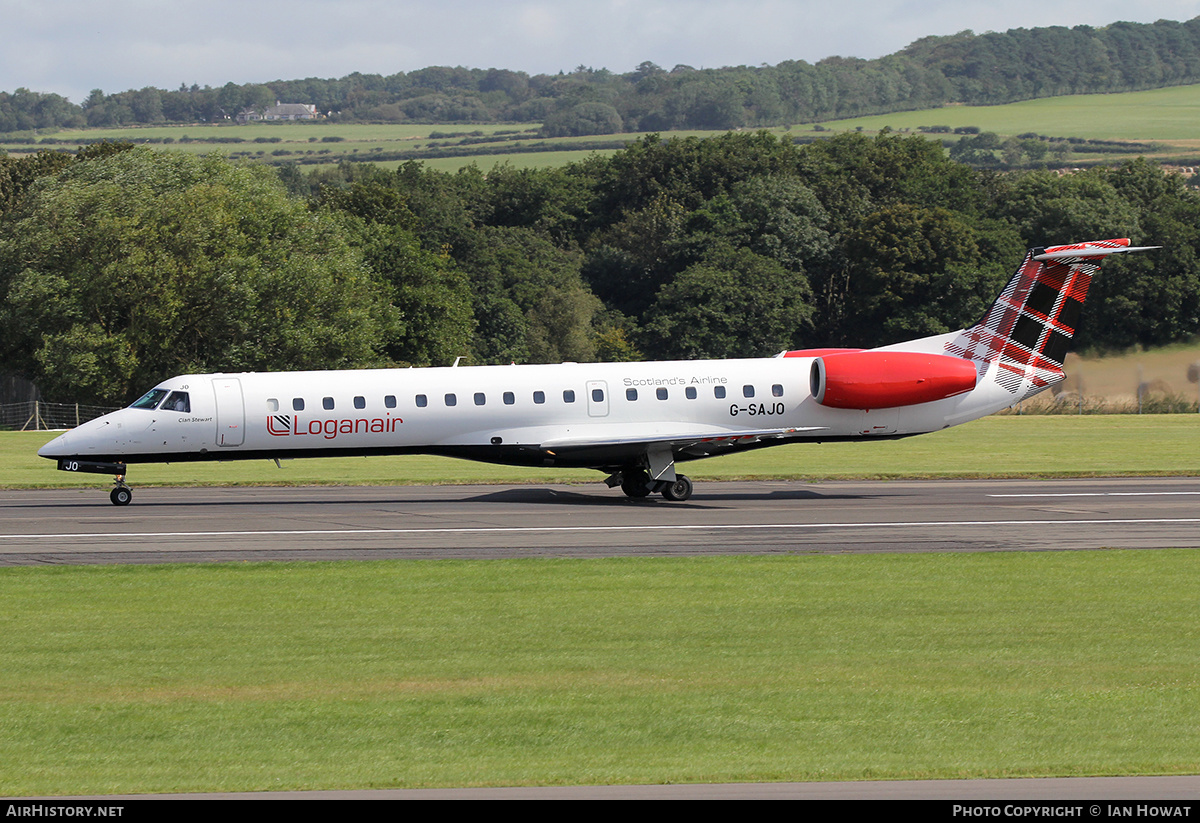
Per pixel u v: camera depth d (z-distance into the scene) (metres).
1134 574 75.69
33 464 162.12
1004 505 113.25
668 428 122.62
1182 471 146.50
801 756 41.50
